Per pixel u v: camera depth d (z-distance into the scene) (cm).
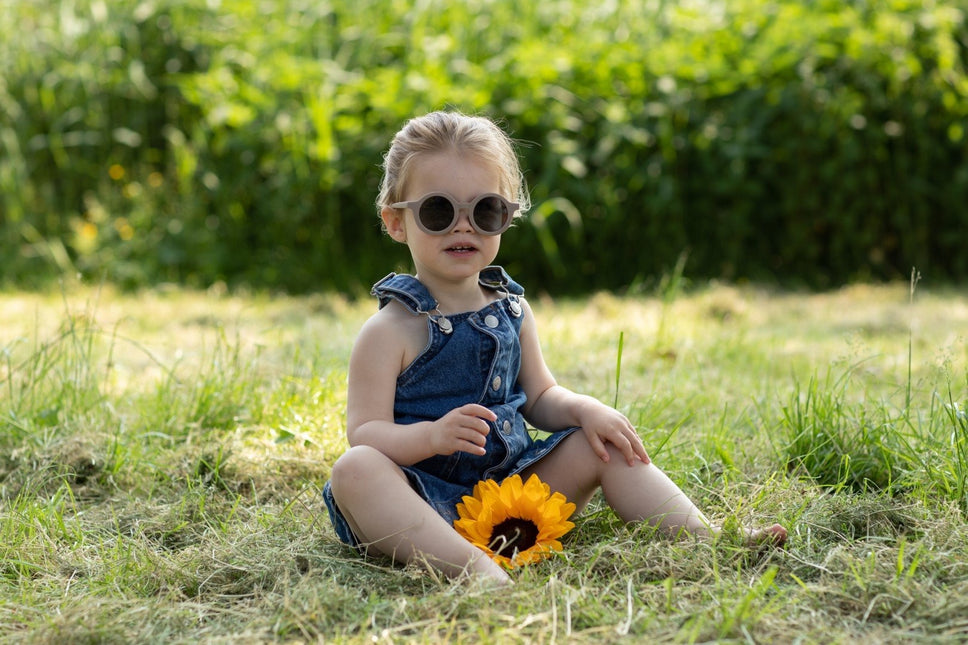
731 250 788
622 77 805
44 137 832
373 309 670
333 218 782
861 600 214
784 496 284
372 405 255
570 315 631
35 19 898
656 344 500
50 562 255
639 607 213
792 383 430
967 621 202
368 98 795
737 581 222
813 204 780
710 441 333
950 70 783
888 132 779
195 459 330
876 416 339
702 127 782
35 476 321
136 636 209
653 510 254
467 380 261
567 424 270
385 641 197
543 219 748
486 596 212
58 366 432
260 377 407
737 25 830
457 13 849
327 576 236
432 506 246
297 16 868
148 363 486
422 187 260
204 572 244
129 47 852
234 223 798
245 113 794
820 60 796
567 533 265
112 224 800
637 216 791
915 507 267
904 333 549
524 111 773
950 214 795
